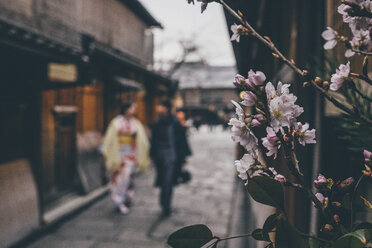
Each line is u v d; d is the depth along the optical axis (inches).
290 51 61.4
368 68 31.6
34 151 190.1
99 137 323.0
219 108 1818.4
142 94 500.4
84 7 352.5
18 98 180.5
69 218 214.7
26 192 178.5
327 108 45.1
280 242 20.4
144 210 232.7
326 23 44.3
